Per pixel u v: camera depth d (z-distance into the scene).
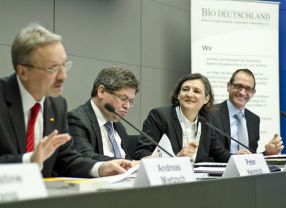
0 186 0.91
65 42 3.92
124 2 4.48
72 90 3.96
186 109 2.98
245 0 4.78
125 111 2.53
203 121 2.89
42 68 1.66
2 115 1.67
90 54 4.13
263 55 4.81
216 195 1.33
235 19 4.74
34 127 1.77
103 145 2.52
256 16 4.81
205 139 3.03
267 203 1.61
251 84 3.60
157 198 1.10
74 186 1.21
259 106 4.78
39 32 1.67
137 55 4.61
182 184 1.19
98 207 0.95
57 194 0.95
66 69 1.76
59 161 1.99
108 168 1.87
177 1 5.12
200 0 4.66
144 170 1.27
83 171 1.93
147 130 2.94
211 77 4.64
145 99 4.65
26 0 3.65
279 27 5.39
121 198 1.00
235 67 4.71
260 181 1.57
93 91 2.57
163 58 4.90
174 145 2.92
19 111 1.72
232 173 1.66
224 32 4.70
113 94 2.49
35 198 0.83
